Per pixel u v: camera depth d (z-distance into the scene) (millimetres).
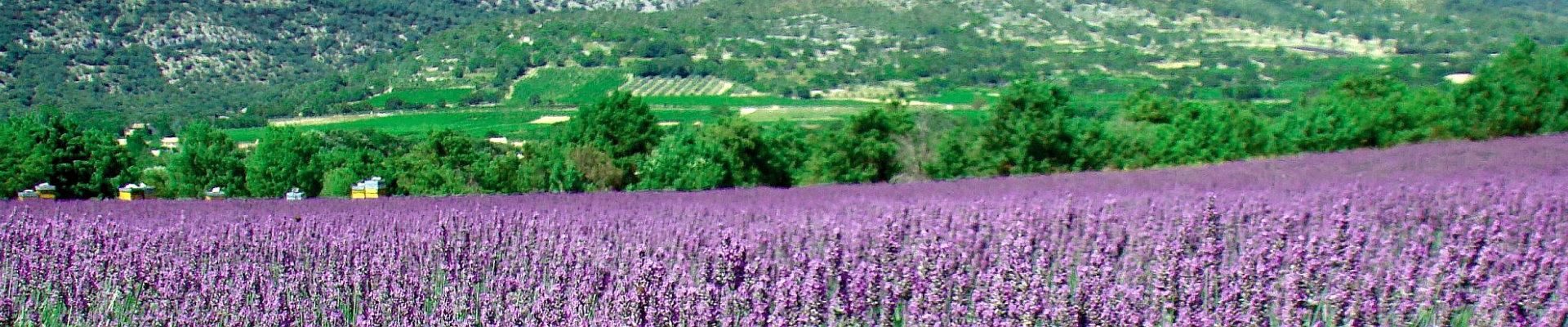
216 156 34688
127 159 33094
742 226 9594
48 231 9484
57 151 30438
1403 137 28438
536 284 7340
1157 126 33000
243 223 9758
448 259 8172
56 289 7230
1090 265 6547
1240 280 6363
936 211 10047
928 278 6664
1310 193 10570
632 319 5938
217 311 6602
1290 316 5953
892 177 31234
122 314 7004
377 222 10016
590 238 8969
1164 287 6176
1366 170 14070
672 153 28031
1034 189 12711
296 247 8648
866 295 6438
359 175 31047
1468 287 6422
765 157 31969
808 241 8859
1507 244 8023
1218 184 12492
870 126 31000
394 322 6484
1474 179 11719
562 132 41125
